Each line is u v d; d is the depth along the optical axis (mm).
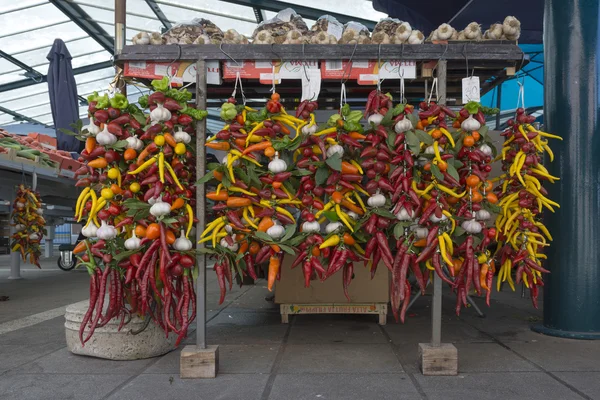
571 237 4363
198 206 3307
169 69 3486
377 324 4957
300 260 3287
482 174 3270
